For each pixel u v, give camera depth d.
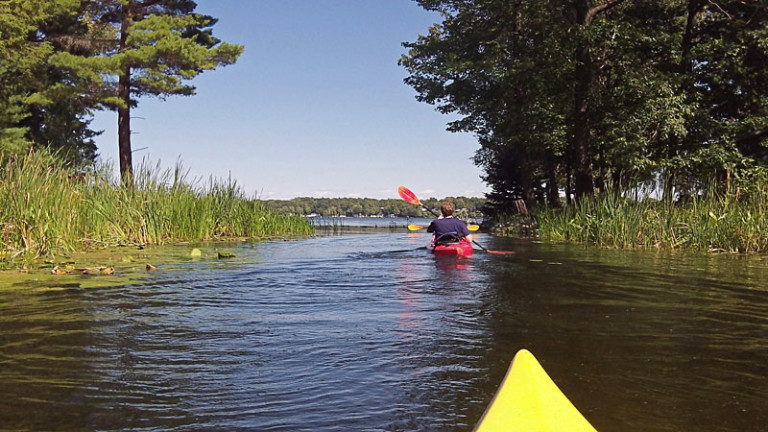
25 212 9.79
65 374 3.27
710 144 19.25
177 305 5.46
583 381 3.20
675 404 2.86
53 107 26.36
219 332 4.32
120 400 2.87
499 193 34.81
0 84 23.02
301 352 3.77
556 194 29.30
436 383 3.14
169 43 22.66
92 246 11.91
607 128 19.59
